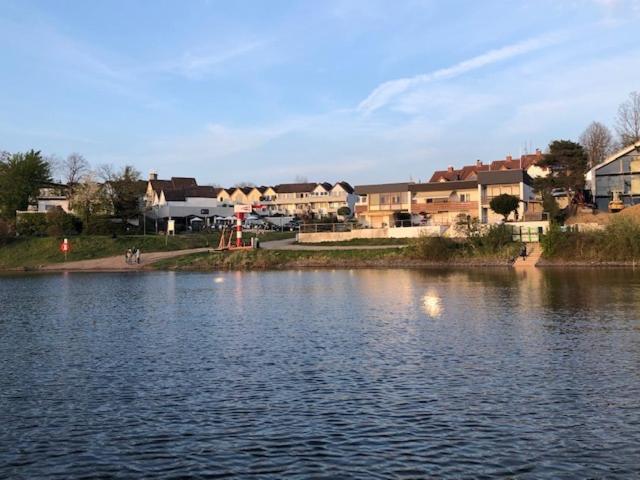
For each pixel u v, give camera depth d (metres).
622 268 68.50
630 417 17.50
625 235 72.31
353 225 101.69
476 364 23.94
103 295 51.94
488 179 99.06
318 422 17.45
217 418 17.94
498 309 38.59
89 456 15.30
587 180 104.69
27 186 119.44
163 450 15.61
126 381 22.23
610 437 16.03
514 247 78.31
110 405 19.38
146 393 20.64
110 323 36.12
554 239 74.69
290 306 42.44
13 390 21.25
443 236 83.06
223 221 122.44
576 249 74.00
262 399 19.72
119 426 17.41
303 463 14.67
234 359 25.55
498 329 31.53
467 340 28.77
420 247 80.94
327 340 29.36
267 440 16.16
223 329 33.19
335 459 14.89
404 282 58.41
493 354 25.66
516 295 45.78
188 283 62.78
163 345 28.91
